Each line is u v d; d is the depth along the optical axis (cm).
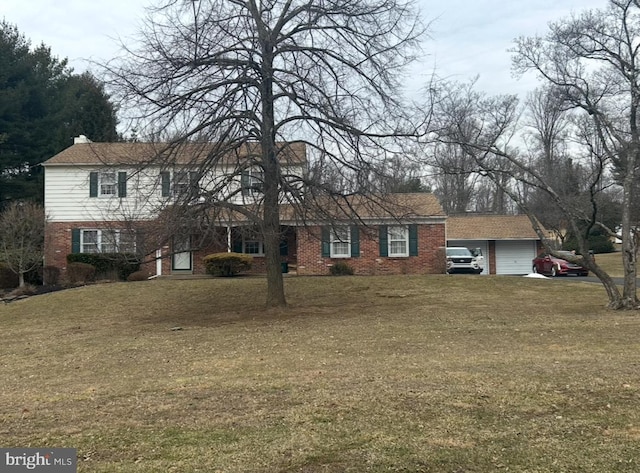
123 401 652
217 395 661
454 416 547
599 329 1094
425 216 2303
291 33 1356
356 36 1323
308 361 856
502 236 3316
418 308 1517
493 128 1805
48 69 3756
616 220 3166
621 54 1362
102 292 1873
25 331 1390
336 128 1311
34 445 497
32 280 2428
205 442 491
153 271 2517
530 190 3947
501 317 1310
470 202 5681
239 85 1325
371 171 1349
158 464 442
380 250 2472
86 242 2497
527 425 518
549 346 931
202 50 1277
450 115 1409
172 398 655
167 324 1378
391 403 595
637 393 612
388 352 911
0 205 3378
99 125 3412
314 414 563
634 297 1381
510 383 669
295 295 1820
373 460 439
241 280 2094
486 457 441
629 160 1375
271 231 1356
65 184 2512
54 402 665
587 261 1416
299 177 1362
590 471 411
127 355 990
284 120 1364
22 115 3500
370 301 1688
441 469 420
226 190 1455
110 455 466
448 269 2823
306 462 439
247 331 1201
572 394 616
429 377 712
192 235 1338
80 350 1073
